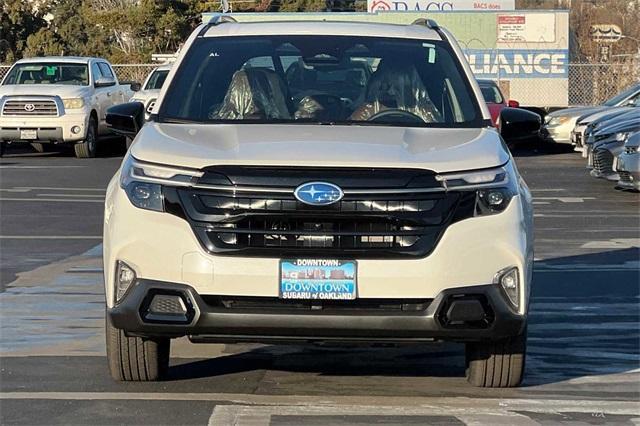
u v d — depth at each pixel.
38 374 7.98
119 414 6.95
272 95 8.06
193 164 6.68
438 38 8.69
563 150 31.34
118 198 6.86
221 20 9.27
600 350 9.02
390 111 7.95
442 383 7.86
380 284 6.50
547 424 6.83
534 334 9.59
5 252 13.74
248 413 7.00
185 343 9.09
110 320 6.88
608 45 55.34
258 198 6.53
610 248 14.38
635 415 7.07
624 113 22.67
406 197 6.57
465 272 6.57
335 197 6.50
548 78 43.66
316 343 6.87
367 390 7.66
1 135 27.78
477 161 6.82
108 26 58.84
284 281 6.50
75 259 13.24
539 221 17.05
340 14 39.84
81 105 28.00
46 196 19.83
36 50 58.69
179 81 8.17
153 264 6.61
